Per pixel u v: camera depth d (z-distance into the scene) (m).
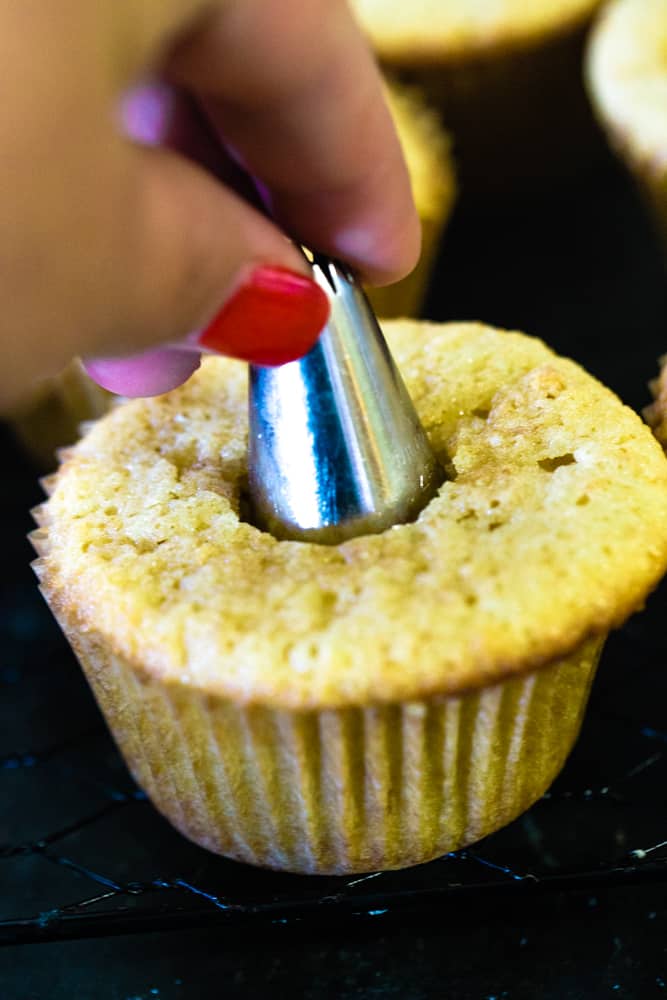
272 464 0.21
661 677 0.24
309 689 0.20
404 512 0.21
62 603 0.21
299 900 0.21
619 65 0.32
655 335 0.32
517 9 0.35
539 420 0.22
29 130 0.16
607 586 0.20
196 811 0.22
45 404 0.28
